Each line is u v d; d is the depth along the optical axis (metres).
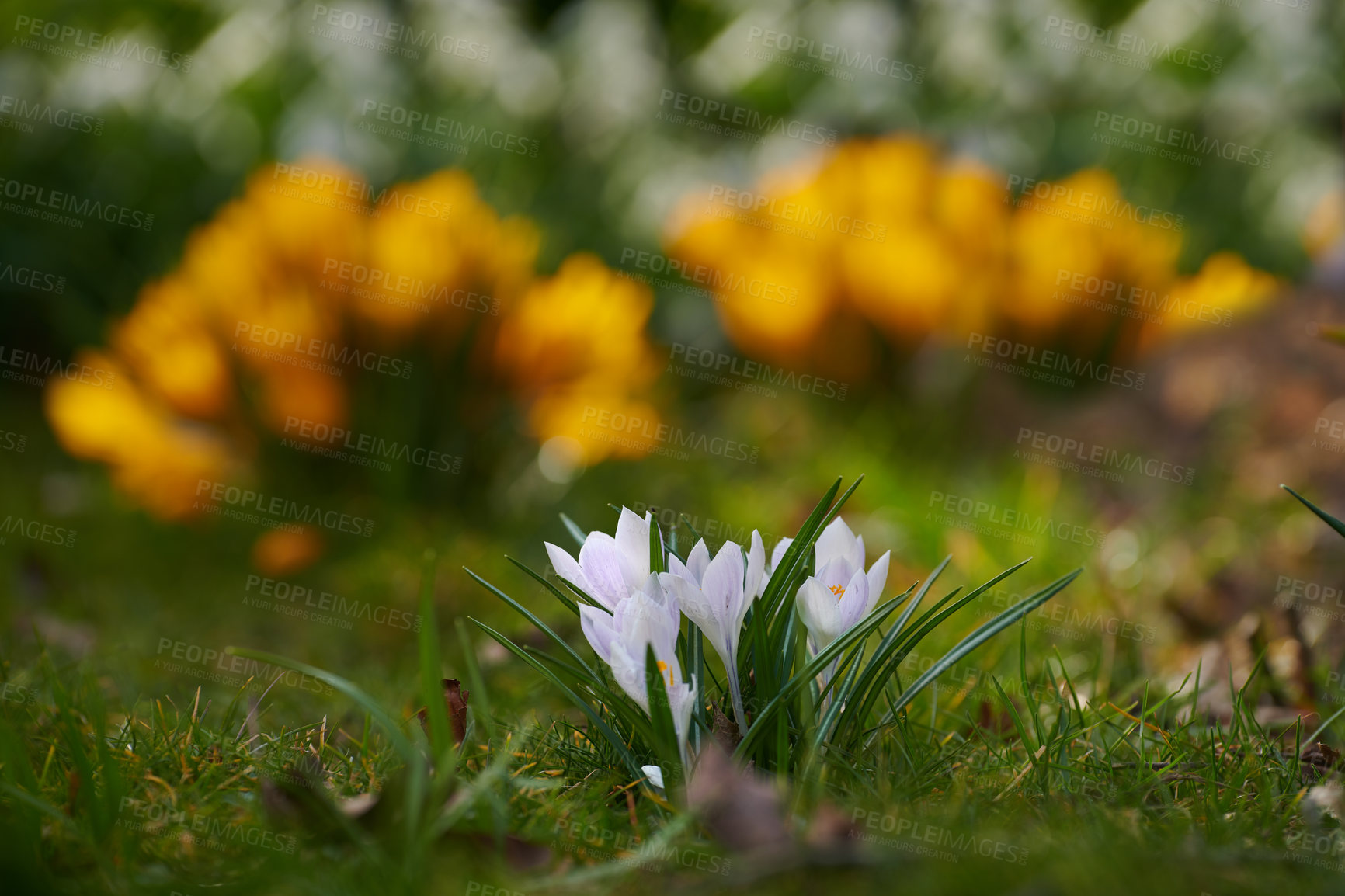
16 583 3.69
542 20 7.21
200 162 6.15
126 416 4.38
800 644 1.73
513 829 1.49
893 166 5.36
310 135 6.01
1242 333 4.61
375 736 2.02
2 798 1.50
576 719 2.22
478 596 3.67
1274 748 1.81
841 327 5.36
